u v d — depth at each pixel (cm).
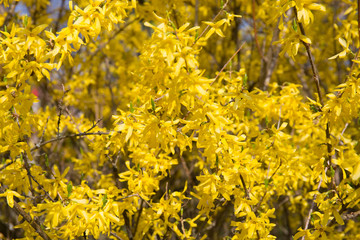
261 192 215
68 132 359
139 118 162
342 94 174
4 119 172
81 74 395
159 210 195
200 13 395
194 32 171
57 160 352
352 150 202
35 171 191
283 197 357
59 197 174
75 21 161
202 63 380
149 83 186
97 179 299
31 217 179
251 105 165
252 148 211
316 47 396
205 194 179
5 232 305
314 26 386
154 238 261
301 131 255
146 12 339
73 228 169
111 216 163
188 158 350
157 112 183
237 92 165
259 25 410
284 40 169
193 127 158
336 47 369
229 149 173
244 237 177
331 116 181
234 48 402
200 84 147
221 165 177
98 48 374
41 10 402
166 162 204
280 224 404
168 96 154
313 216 180
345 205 176
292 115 234
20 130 178
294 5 161
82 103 387
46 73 167
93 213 160
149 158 199
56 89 383
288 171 218
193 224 208
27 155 194
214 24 166
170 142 183
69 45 165
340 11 394
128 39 452
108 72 367
